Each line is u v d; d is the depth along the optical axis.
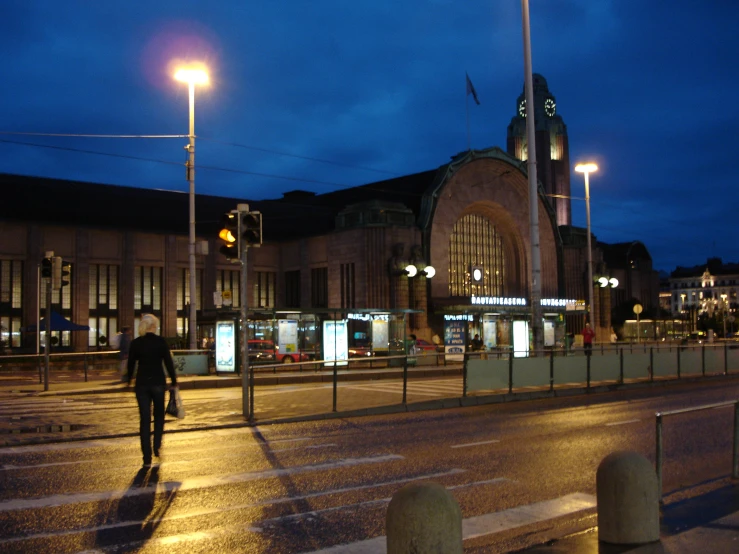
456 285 55.16
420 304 48.75
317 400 18.94
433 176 55.25
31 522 7.50
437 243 52.09
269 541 6.96
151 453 10.88
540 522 7.74
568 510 8.21
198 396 20.53
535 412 17.41
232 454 11.50
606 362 24.02
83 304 46.69
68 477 9.66
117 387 22.95
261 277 56.16
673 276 198.50
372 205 49.25
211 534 7.16
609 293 64.69
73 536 7.04
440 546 4.79
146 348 10.72
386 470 10.30
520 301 52.44
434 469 10.39
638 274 87.19
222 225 15.95
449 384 24.67
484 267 57.81
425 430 14.31
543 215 60.94
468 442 12.79
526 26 25.02
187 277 52.06
